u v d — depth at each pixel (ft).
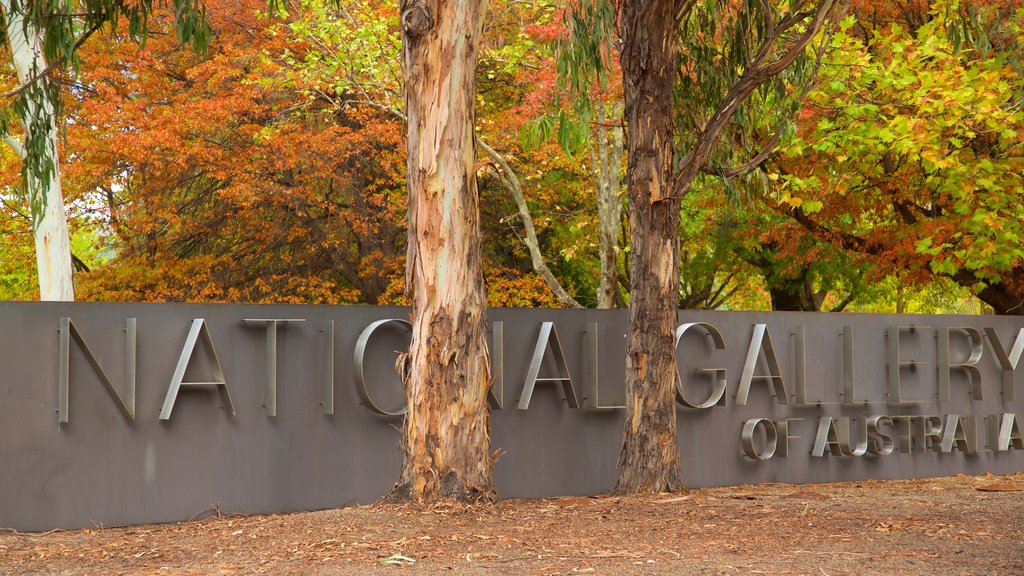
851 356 42.16
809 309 84.58
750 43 39.19
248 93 61.62
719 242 79.20
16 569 21.56
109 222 69.10
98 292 67.10
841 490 37.40
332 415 33.30
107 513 29.91
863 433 42.09
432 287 28.94
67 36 36.96
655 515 28.19
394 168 67.36
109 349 30.19
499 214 74.69
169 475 30.83
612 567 19.94
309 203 67.51
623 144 57.06
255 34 67.41
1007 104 49.93
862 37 55.31
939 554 21.36
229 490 31.63
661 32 33.30
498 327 35.58
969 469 44.65
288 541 23.84
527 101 52.37
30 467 29.07
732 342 40.19
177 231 68.74
